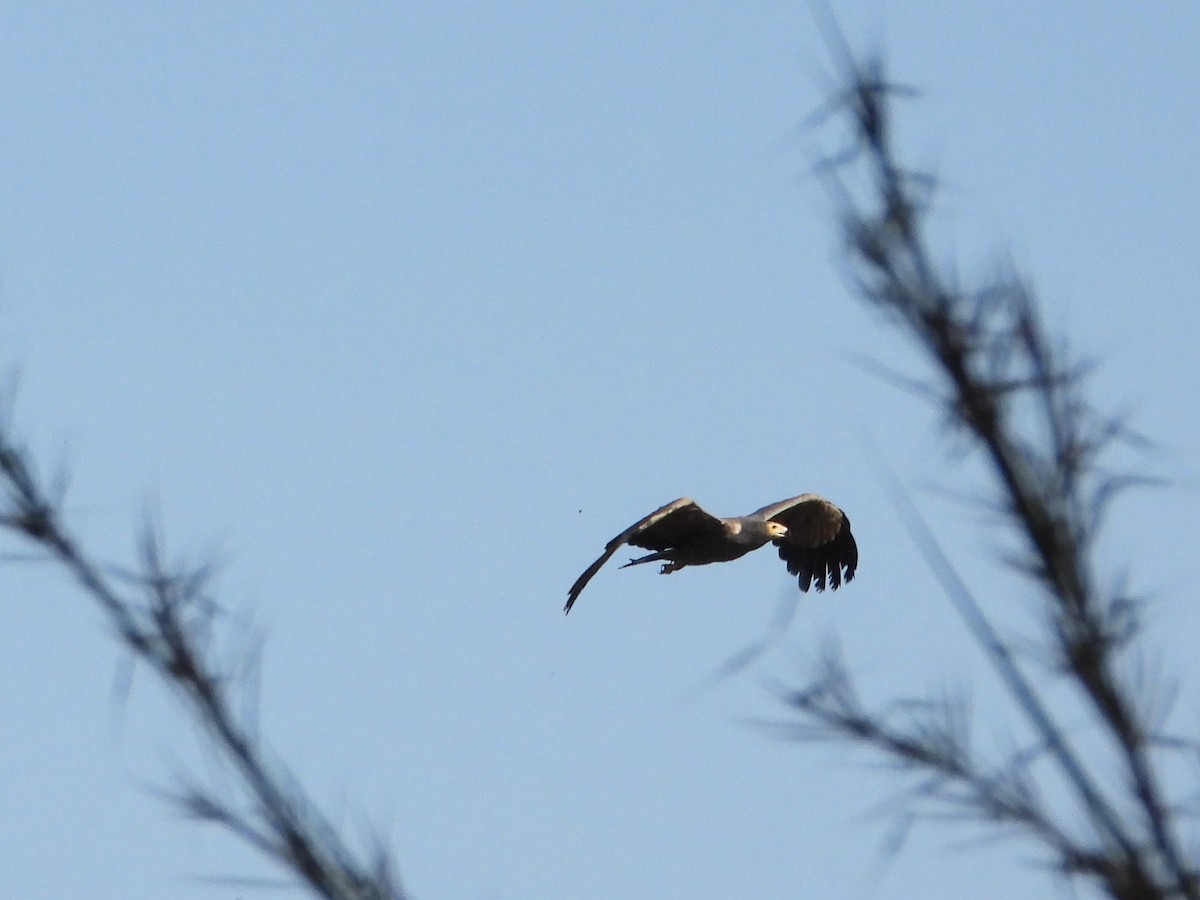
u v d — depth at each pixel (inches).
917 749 324.5
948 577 314.2
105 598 288.4
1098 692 316.2
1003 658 312.0
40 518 287.7
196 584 292.0
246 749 288.7
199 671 288.0
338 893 284.8
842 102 330.0
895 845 307.9
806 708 333.7
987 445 332.5
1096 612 323.3
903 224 330.3
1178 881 301.4
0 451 289.6
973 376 329.4
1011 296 332.5
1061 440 329.1
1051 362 329.4
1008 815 311.7
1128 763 311.6
